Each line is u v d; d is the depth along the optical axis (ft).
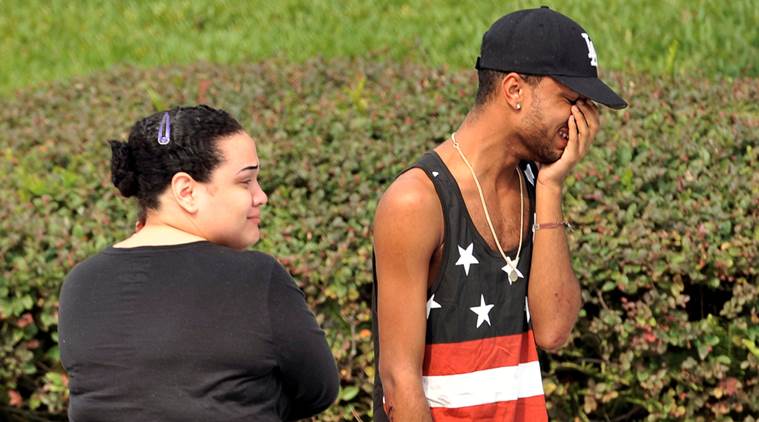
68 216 64.54
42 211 64.95
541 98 35.99
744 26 100.42
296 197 64.18
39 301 57.67
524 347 38.11
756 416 56.85
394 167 66.23
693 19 103.40
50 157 74.08
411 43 108.58
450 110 76.23
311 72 89.04
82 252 58.59
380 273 36.22
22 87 109.19
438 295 36.60
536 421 38.01
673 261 55.36
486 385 37.04
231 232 34.40
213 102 84.48
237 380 33.01
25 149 78.84
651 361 55.98
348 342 57.21
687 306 58.29
